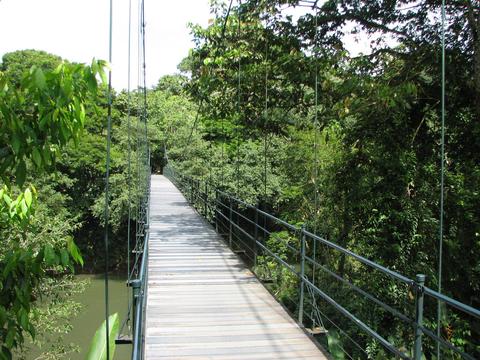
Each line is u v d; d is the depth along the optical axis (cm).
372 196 827
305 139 1211
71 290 1076
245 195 1692
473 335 813
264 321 489
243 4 973
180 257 812
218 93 1107
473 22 723
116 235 2350
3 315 218
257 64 998
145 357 395
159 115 3325
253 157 1753
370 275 803
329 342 493
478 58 721
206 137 2356
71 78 200
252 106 1083
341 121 888
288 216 1326
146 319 491
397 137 829
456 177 782
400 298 754
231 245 892
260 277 677
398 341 743
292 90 1017
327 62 863
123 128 2200
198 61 1125
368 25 902
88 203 2167
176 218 1337
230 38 1020
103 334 338
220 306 538
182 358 394
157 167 3938
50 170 228
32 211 269
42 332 989
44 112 204
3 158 214
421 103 835
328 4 908
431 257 774
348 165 916
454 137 816
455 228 777
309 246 1132
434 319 745
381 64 861
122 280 2148
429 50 791
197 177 1998
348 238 956
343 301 874
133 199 1842
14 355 945
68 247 234
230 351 410
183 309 525
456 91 804
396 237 775
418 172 800
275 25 952
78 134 217
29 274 232
